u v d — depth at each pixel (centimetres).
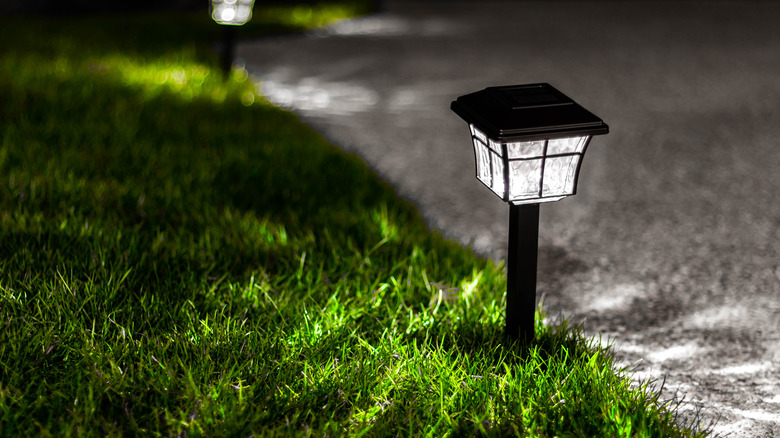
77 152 612
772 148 766
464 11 1959
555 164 298
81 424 274
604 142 787
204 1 1864
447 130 823
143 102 800
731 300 439
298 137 711
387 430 282
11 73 911
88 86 854
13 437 268
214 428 275
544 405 293
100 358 308
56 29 1392
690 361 370
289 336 342
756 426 315
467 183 651
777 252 510
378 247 454
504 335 344
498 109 292
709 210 592
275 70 1143
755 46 1403
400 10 1970
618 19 1814
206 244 440
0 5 1655
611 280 466
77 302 353
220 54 1209
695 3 2112
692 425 314
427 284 398
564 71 1187
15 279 369
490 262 459
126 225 468
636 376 355
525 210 316
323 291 393
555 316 417
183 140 673
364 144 764
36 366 308
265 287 385
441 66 1208
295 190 553
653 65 1232
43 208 482
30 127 677
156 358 315
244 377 308
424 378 308
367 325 366
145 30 1396
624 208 595
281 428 278
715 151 755
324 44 1395
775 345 386
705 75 1148
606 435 276
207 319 349
